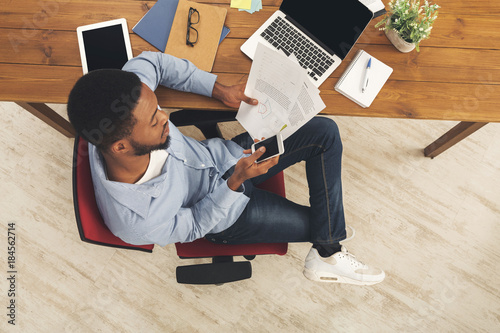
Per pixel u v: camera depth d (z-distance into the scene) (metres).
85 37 1.18
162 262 1.74
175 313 1.70
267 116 1.11
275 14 1.22
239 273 1.12
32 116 1.84
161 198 0.94
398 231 1.82
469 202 1.85
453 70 1.21
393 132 1.93
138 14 1.21
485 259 1.79
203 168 1.15
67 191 1.79
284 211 1.25
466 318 1.72
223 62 1.20
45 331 1.64
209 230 1.09
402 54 1.23
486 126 1.94
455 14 1.26
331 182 1.28
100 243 0.90
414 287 1.75
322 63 1.19
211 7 1.22
